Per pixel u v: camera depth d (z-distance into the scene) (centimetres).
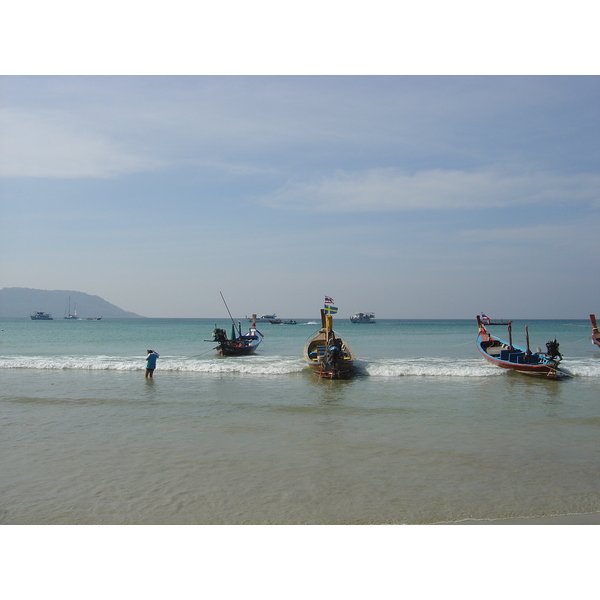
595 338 3381
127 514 744
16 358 2705
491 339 2914
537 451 1066
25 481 882
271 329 7731
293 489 841
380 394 1756
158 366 2381
